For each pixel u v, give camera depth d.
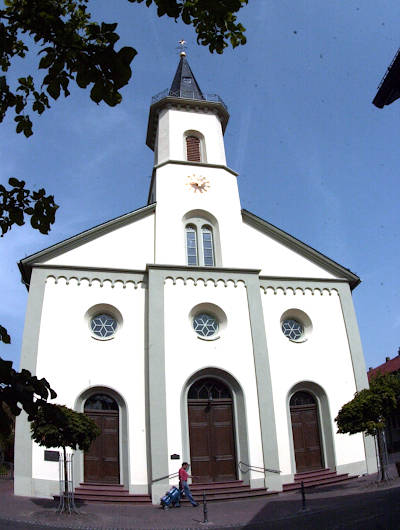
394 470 21.14
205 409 21.16
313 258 25.19
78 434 15.63
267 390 21.44
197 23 5.12
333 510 14.20
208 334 22.30
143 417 20.25
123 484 19.38
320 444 22.08
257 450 20.48
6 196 5.68
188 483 19.67
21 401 3.99
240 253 24.45
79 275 21.88
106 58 4.25
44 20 4.58
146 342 21.44
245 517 15.08
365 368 23.36
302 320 23.94
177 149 27.67
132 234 23.69
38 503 16.64
